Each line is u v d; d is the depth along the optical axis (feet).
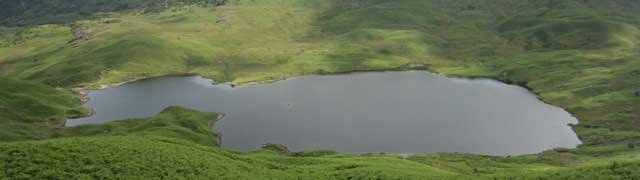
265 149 542.98
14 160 250.57
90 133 608.60
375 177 283.79
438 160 478.18
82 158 261.65
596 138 615.57
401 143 597.52
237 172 275.39
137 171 252.42
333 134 635.25
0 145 272.10
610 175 257.55
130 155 276.00
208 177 258.78
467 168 432.25
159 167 262.06
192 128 633.20
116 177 242.17
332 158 388.37
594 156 531.50
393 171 302.25
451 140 611.06
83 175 239.30
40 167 243.81
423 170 335.67
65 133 607.37
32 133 600.39
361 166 323.98
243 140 619.26
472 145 594.24
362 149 577.43
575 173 268.41
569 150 565.53
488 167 450.71
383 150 572.92
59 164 249.55
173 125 618.03
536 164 483.10
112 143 296.51
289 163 347.56
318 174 295.89
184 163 275.18
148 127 615.98
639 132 627.05
